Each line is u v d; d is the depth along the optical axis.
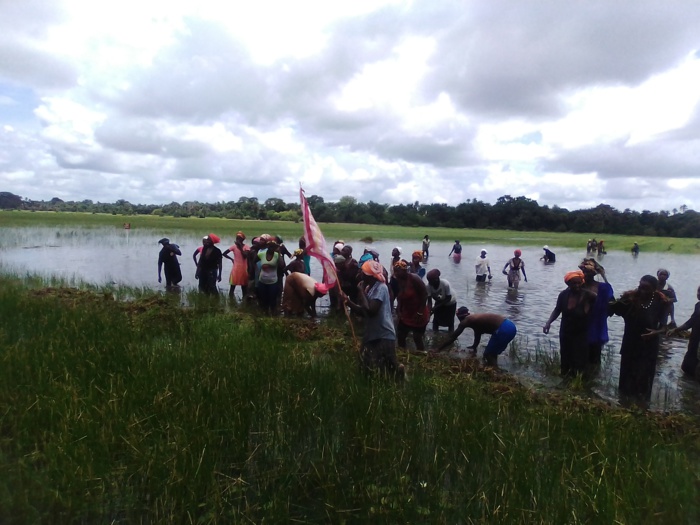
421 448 5.27
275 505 4.25
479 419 5.88
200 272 16.05
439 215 127.56
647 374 8.30
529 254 42.66
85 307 11.26
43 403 5.55
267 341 9.30
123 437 4.93
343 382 6.81
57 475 4.41
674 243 61.44
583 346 9.20
